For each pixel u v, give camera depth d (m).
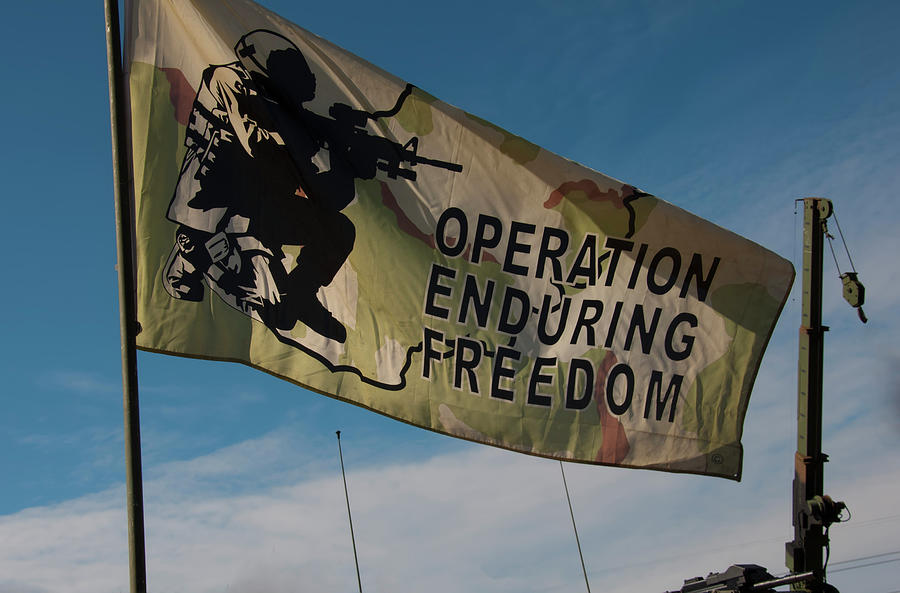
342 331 8.12
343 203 8.32
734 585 8.34
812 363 8.54
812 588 8.18
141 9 8.14
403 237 8.40
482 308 8.46
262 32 8.42
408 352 8.24
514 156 8.63
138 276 7.69
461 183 8.57
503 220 8.60
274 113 8.30
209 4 8.32
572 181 8.70
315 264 8.16
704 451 8.74
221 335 7.79
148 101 8.01
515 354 8.47
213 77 8.21
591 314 8.67
